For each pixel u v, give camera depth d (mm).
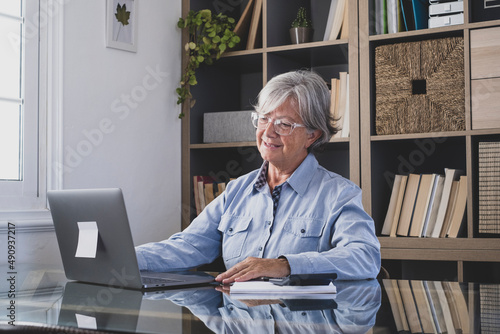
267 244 1782
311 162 1854
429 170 2977
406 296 1206
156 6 3057
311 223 1738
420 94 2756
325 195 1772
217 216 1918
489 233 2592
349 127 2811
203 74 3285
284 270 1398
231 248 1835
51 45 2598
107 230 1372
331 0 3238
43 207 2578
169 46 3135
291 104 1835
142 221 2977
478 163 2625
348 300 1141
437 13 2643
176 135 3180
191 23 3152
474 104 2570
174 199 3160
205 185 3158
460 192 2611
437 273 2930
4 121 2488
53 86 2602
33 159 2557
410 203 2721
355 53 2805
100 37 2785
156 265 1734
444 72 2645
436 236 2643
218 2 3363
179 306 1070
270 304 1085
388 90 2750
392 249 2693
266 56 3021
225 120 3125
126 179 2898
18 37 2527
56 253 2557
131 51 2924
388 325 879
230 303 1100
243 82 3514
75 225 1464
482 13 2607
